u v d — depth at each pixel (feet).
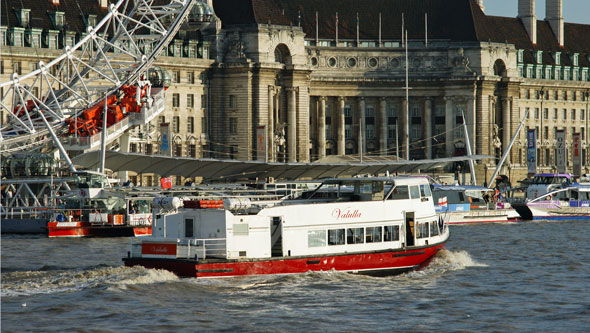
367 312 643.04
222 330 595.47
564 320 631.15
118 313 625.41
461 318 632.79
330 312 639.35
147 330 592.19
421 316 636.48
